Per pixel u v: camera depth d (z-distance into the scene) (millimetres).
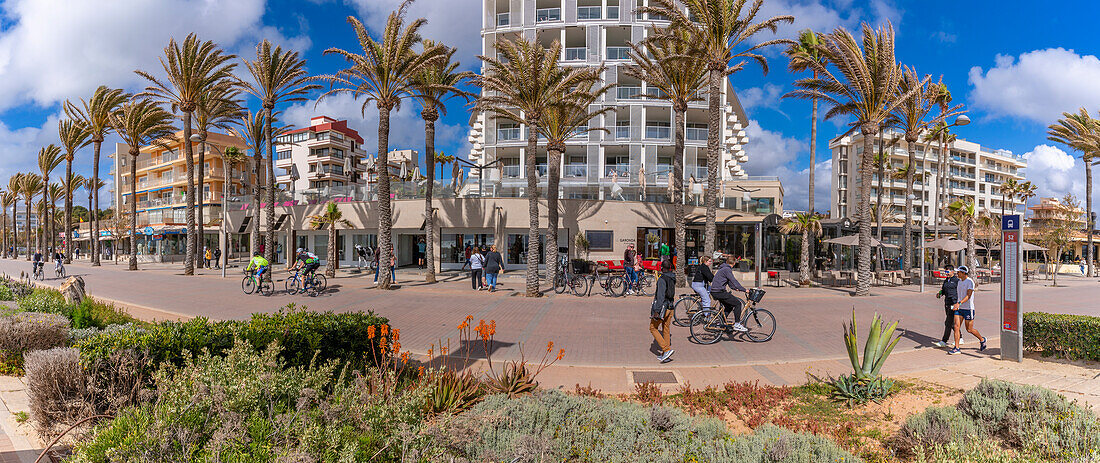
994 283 26594
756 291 9539
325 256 32562
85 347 4629
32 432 4281
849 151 74938
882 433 4781
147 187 60531
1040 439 3865
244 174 56812
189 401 3076
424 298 16312
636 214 28109
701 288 9438
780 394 5906
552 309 13906
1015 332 7836
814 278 24875
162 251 47719
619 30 37031
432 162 23047
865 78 18344
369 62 19375
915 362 7762
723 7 18297
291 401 3504
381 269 19422
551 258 22469
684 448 3637
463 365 7379
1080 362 7582
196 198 49938
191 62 26422
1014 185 56125
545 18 38125
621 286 18594
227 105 33688
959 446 3840
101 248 60812
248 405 3221
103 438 3061
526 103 18000
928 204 69500
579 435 3830
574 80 18859
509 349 8648
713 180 19266
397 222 28844
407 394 3730
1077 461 3451
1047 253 37094
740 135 43781
